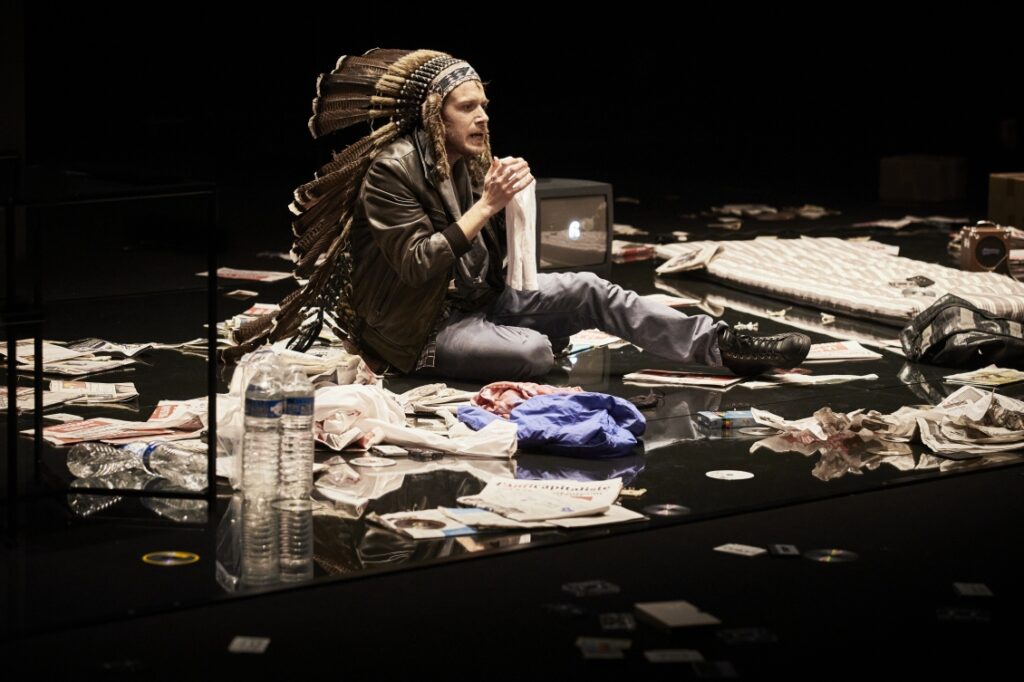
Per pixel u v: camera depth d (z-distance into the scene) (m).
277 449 3.89
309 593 3.23
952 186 11.08
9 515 3.65
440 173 5.02
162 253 7.99
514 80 15.94
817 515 3.87
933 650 2.98
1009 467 4.34
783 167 13.24
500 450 4.36
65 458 4.17
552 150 14.21
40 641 2.93
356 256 5.22
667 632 3.02
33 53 13.28
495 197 4.95
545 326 5.48
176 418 4.45
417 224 5.00
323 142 13.70
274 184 11.57
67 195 3.62
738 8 15.93
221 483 4.02
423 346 5.24
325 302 5.34
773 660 2.92
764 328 6.42
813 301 6.89
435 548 3.53
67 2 13.36
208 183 3.74
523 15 15.74
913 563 3.50
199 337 5.86
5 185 3.82
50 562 3.38
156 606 3.12
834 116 15.85
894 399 5.12
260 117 14.34
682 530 3.72
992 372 5.47
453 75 5.03
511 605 3.18
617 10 16.00
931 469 4.30
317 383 4.83
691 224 9.77
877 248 8.49
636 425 4.58
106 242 8.24
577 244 7.27
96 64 13.62
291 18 14.41
